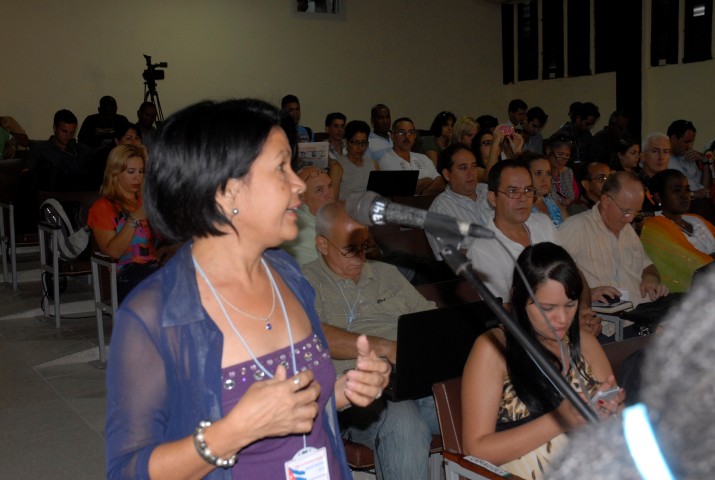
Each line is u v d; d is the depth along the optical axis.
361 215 1.24
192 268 1.30
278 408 1.13
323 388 1.38
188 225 1.25
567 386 1.11
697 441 0.50
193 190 1.22
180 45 9.70
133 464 1.17
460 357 2.44
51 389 4.18
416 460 2.40
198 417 1.23
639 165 6.25
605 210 3.68
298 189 1.29
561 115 11.49
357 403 1.37
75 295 5.79
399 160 6.96
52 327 5.27
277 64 10.41
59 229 5.07
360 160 6.75
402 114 11.55
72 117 6.84
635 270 3.79
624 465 0.54
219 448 1.14
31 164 6.75
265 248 1.32
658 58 10.12
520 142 5.62
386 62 11.31
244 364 1.28
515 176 3.29
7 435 3.57
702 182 6.91
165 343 1.23
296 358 1.34
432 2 11.63
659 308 3.54
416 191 6.76
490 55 12.23
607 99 10.75
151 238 4.36
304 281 1.49
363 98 11.17
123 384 1.21
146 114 8.23
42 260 5.29
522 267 1.97
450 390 2.09
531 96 11.96
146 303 1.24
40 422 3.72
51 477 3.15
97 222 4.45
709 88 9.57
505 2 12.05
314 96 10.75
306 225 3.55
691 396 0.51
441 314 2.38
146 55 8.73
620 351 2.31
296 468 1.32
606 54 10.68
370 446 2.47
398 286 2.87
